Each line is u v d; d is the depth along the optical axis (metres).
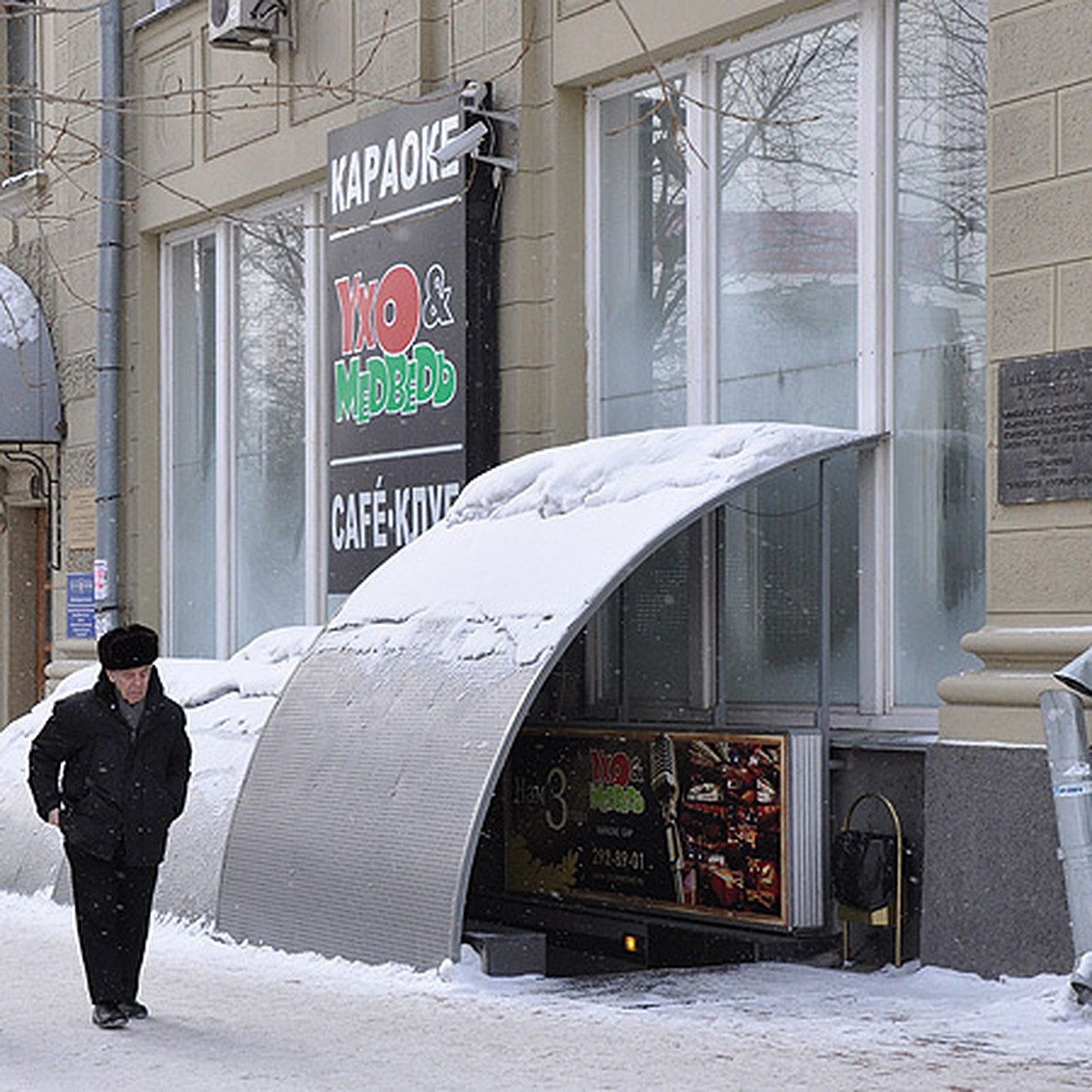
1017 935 10.79
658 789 12.41
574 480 12.76
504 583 12.25
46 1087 8.51
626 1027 9.65
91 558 21.02
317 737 12.82
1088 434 10.88
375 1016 10.02
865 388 12.87
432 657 12.25
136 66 20.45
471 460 15.28
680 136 14.45
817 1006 10.28
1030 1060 8.77
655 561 14.21
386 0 16.59
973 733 11.21
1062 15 11.13
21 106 22.53
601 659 14.70
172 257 20.48
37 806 9.97
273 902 12.54
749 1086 8.24
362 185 16.55
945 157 12.49
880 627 12.66
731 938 12.52
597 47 14.72
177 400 20.42
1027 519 11.22
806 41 13.53
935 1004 10.34
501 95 15.45
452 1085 8.35
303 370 18.48
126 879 10.00
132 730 10.01
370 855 11.80
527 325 15.23
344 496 16.70
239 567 19.45
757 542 13.60
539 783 13.46
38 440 21.38
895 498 12.70
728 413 14.13
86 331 21.12
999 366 11.40
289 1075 8.62
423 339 15.77
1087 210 10.98
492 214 15.44
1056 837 10.62
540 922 13.59
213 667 16.22
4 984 11.22
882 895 11.45
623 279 14.98
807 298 13.52
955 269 12.41
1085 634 10.76
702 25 13.88
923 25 12.66
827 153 13.36
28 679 23.61
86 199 21.11
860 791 11.95
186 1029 9.75
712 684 13.81
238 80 18.78
